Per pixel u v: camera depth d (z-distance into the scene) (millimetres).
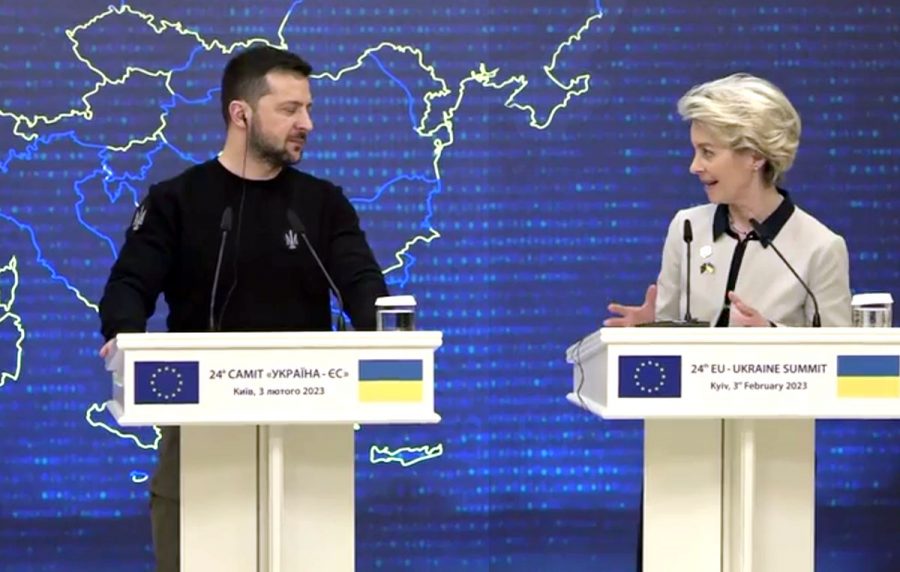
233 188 4250
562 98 5992
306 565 3586
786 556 3578
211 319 3963
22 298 5898
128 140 5906
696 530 3561
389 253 5984
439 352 6004
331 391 3348
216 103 5930
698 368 3320
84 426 5945
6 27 5848
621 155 6008
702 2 5988
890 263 6031
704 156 3988
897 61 6008
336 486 3586
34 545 5938
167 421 3312
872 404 3342
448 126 5977
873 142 6023
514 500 6043
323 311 4297
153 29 5906
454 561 6039
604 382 3387
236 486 3578
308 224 4270
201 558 3570
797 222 4035
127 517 5977
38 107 5867
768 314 3980
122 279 4070
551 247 6008
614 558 6035
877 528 6070
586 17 5988
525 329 6012
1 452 5906
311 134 5945
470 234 5996
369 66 5957
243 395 3332
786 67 6008
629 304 6016
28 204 5883
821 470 6090
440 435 6031
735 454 3545
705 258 4121
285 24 5934
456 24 5973
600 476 6039
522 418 6027
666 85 6004
